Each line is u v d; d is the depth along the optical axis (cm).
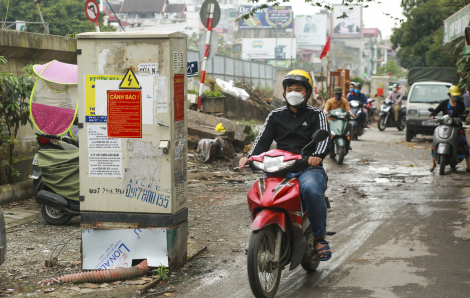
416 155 1330
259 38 8731
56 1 3378
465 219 647
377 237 575
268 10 9125
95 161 450
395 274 452
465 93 1344
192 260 496
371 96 3984
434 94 1677
